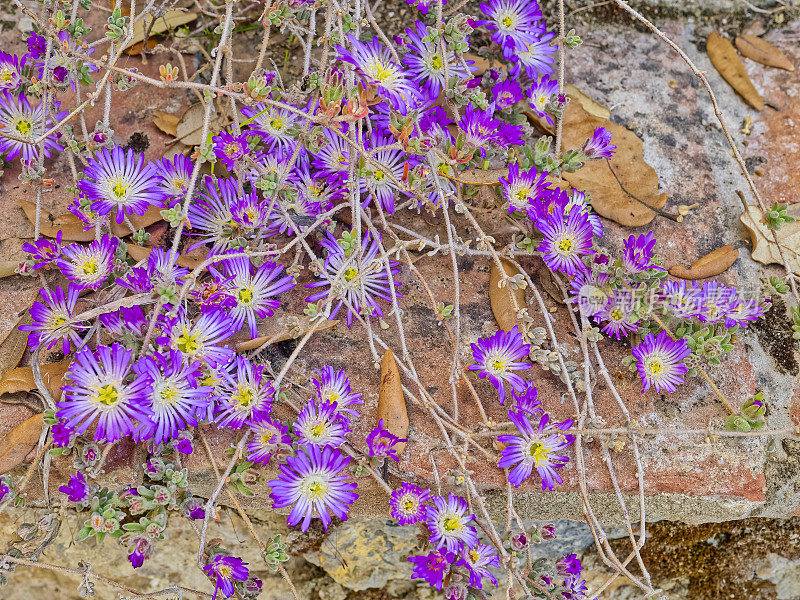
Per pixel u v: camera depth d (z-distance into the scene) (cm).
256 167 35
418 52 37
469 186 36
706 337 35
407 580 41
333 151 36
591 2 43
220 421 34
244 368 33
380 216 36
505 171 37
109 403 31
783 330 38
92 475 31
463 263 37
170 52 40
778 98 42
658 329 35
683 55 36
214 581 32
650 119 41
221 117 38
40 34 37
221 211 36
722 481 34
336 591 42
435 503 32
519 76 40
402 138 33
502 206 36
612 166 39
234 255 32
